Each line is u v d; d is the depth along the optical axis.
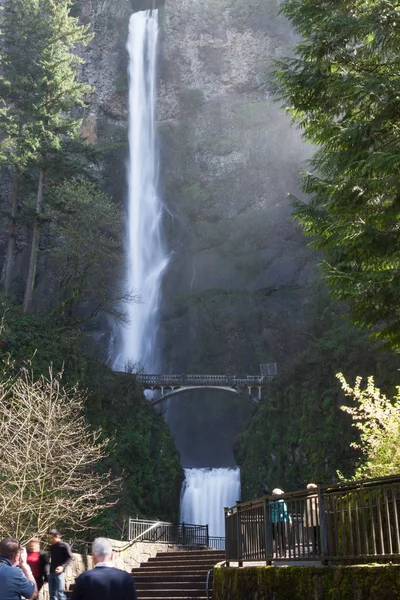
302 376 51.84
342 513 8.34
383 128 10.65
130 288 76.38
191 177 83.12
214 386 56.94
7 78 45.91
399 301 10.43
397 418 13.50
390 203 10.74
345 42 10.91
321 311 63.41
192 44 88.94
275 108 81.62
